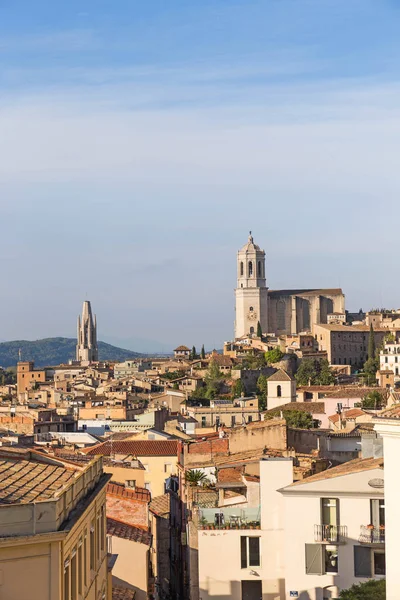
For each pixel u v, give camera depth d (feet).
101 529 227.81
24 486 181.06
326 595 260.01
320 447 375.66
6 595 157.89
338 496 261.65
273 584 287.48
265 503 290.35
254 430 402.52
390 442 193.16
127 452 572.92
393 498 192.24
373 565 259.60
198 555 299.79
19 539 157.99
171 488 487.61
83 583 193.36
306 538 262.06
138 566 309.63
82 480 203.00
